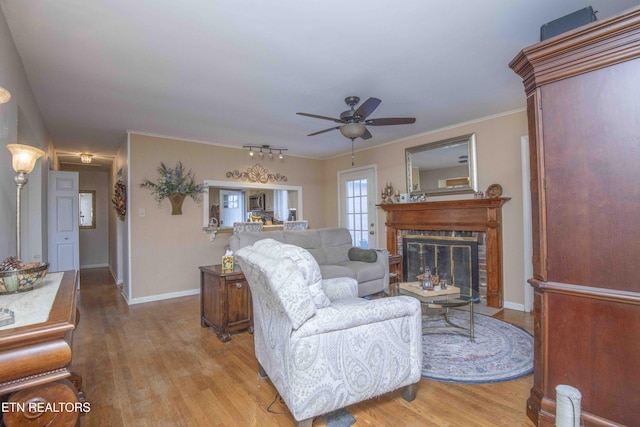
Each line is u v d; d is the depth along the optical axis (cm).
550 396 169
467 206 418
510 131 394
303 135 489
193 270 509
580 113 156
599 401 153
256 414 191
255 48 238
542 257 170
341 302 212
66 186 533
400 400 203
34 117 324
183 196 493
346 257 467
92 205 805
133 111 371
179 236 497
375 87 315
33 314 107
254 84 302
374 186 573
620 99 145
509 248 396
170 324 359
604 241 151
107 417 188
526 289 381
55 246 524
